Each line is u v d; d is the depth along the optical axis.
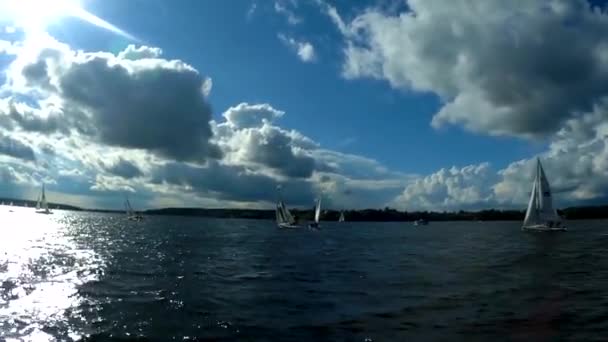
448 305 22.44
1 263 38.19
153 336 17.19
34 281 29.16
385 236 101.31
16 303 22.41
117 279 30.73
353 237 95.75
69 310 21.17
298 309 21.73
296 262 42.94
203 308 21.91
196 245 64.19
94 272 33.97
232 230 121.62
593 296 24.48
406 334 17.34
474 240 81.31
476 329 17.91
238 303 23.11
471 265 39.84
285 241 76.75
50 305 22.14
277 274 34.09
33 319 19.39
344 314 20.62
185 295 25.27
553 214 93.19
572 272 34.31
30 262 39.59
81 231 99.62
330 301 23.67
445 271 35.72
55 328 18.11
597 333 17.12
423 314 20.52
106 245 61.72
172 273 34.03
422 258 47.09
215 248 59.09
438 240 83.19
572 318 19.44
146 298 24.27
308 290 27.08
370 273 34.72
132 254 48.88
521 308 21.55
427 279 31.39
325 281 30.66
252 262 42.56
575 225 155.25
